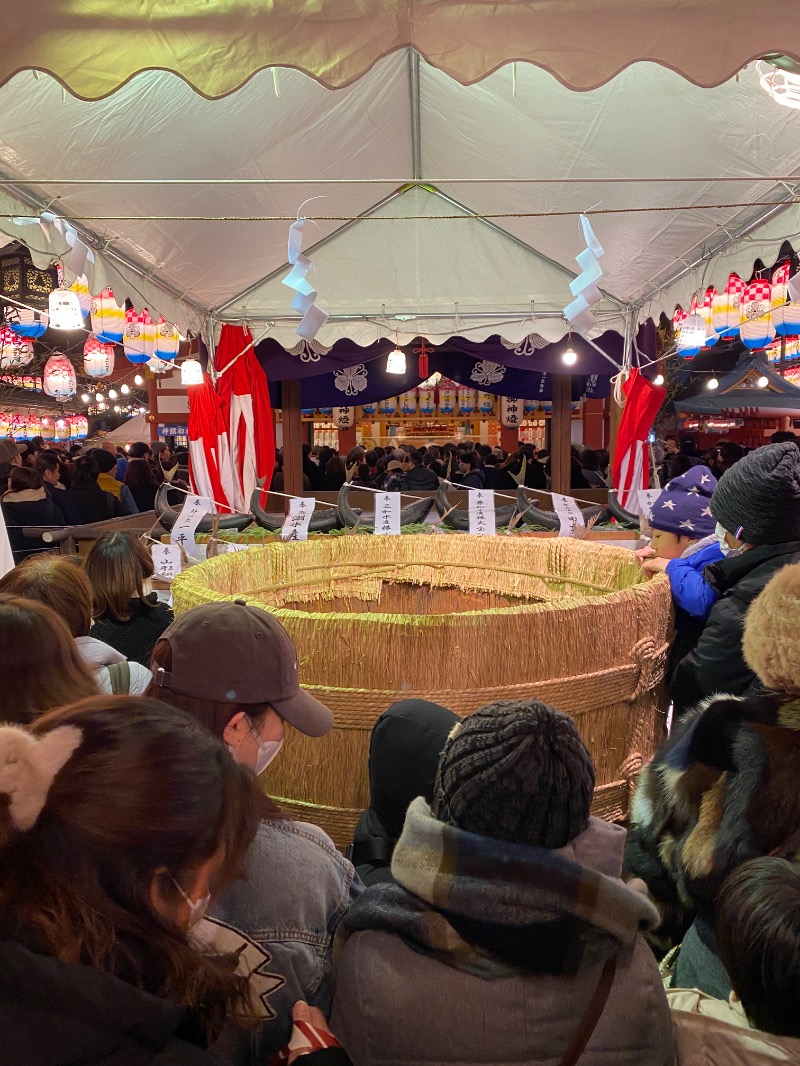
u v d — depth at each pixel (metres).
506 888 0.63
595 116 2.96
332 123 3.36
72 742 0.53
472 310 5.32
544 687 1.29
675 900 0.97
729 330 3.82
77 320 3.21
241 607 0.99
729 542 1.52
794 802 0.80
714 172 3.12
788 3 1.64
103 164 2.99
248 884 0.79
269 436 5.65
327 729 1.00
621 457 5.13
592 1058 0.63
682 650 1.66
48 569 1.48
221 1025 0.58
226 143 3.17
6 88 2.41
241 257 4.57
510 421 8.52
